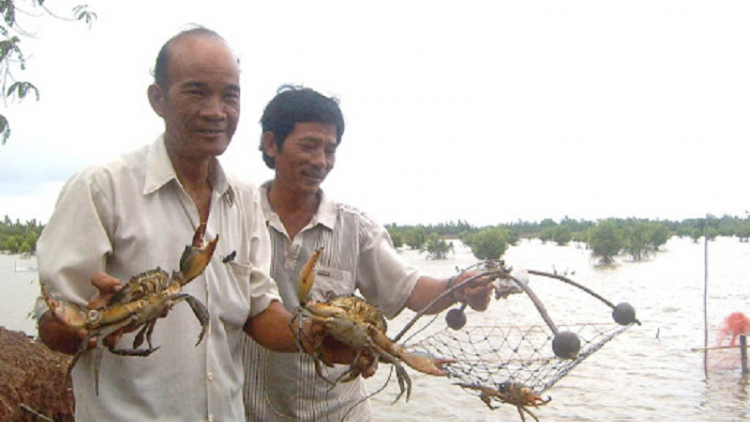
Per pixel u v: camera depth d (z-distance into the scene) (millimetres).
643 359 6988
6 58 3936
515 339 5406
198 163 1305
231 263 1349
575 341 1332
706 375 6301
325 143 1742
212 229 1310
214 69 1243
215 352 1296
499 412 5191
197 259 1145
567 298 12102
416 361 1336
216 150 1272
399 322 7367
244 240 1399
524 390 1473
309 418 1746
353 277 1820
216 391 1285
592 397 5613
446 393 5645
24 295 11117
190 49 1244
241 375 1390
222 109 1259
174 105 1247
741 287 14102
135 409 1216
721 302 11633
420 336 6051
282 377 1730
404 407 5297
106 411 1210
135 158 1272
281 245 1778
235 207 1386
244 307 1366
